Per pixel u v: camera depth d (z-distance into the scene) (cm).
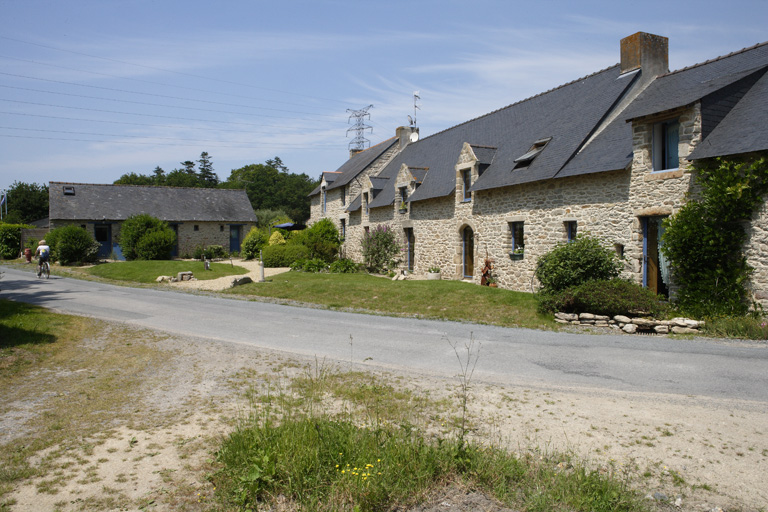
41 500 393
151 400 627
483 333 1072
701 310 1063
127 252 2970
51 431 527
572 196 1427
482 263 1803
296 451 459
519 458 478
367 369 780
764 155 993
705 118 1103
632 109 1477
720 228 1057
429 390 674
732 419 559
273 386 687
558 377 731
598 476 435
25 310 1171
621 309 1109
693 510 399
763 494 417
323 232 3066
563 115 1759
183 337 995
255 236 3353
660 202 1182
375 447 477
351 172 3234
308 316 1299
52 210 3144
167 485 421
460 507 417
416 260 2256
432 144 2664
